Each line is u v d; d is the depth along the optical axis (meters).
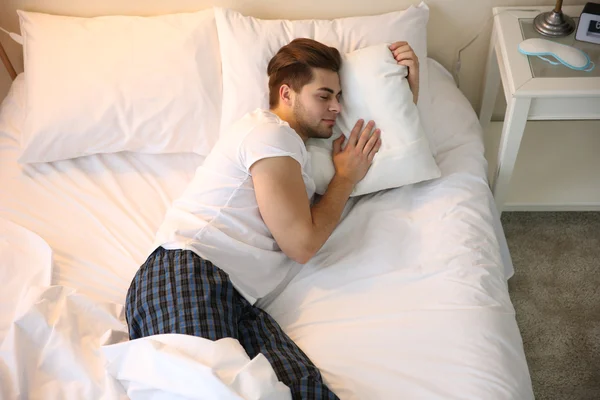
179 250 1.27
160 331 1.19
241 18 1.64
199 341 1.12
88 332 1.25
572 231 1.85
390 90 1.43
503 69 1.60
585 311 1.66
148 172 1.65
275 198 1.27
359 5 1.78
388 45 1.49
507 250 1.61
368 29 1.62
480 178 1.52
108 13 1.84
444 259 1.33
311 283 1.33
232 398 1.02
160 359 1.09
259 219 1.36
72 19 1.73
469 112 1.71
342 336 1.22
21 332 1.20
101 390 1.14
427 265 1.33
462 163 1.55
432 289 1.28
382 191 1.51
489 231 1.42
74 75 1.63
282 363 1.15
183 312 1.18
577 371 1.54
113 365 1.15
